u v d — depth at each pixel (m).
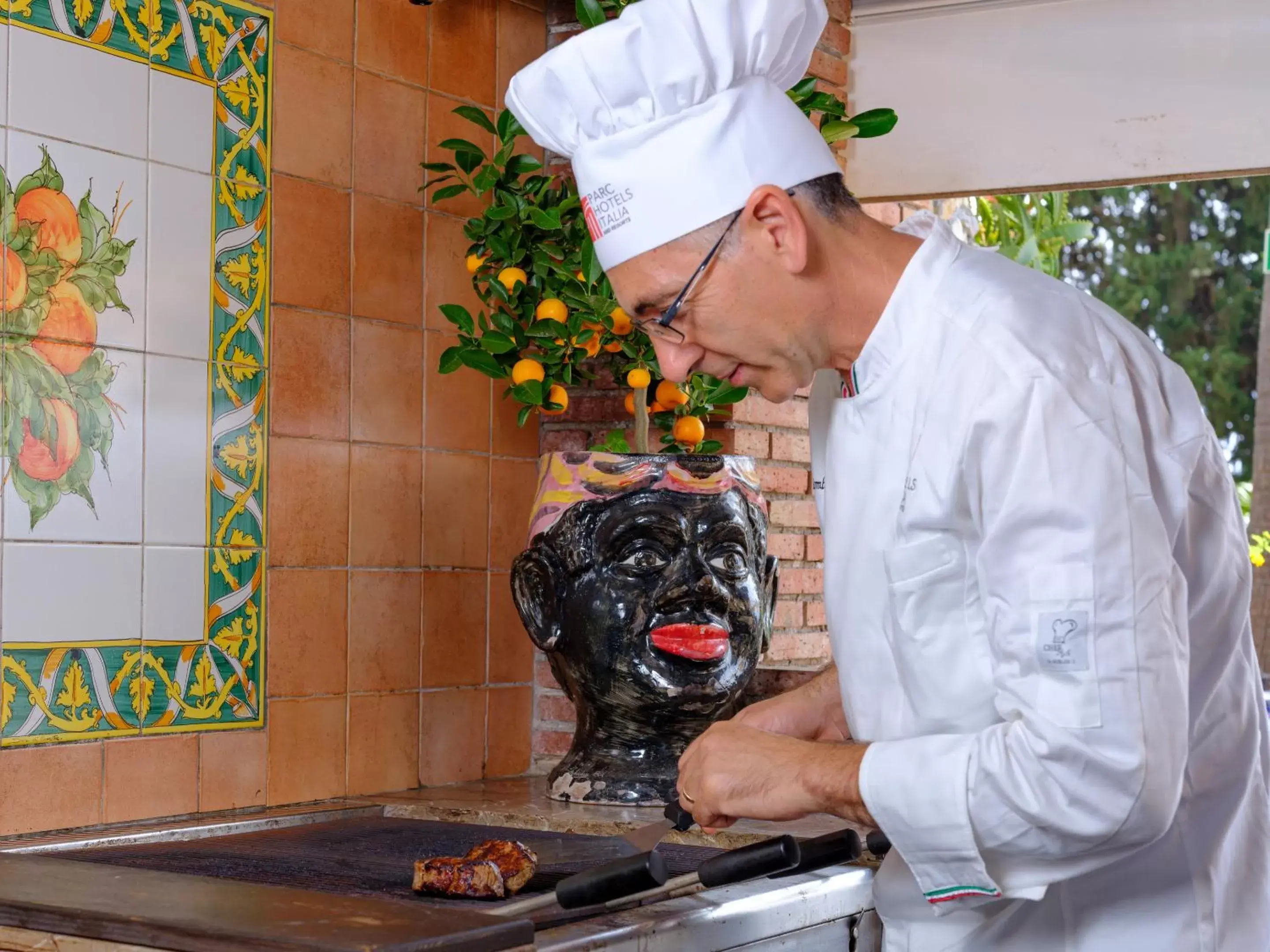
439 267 2.21
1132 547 1.03
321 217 2.02
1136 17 2.52
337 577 2.03
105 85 1.74
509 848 1.38
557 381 2.07
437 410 2.20
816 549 2.63
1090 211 10.98
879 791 1.09
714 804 1.19
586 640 1.89
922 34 2.67
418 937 1.02
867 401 1.20
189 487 1.83
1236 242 10.77
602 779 1.93
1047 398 1.05
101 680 1.73
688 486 1.89
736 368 1.24
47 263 1.68
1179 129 2.50
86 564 1.71
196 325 1.84
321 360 2.01
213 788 1.85
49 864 1.33
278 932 1.03
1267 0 2.44
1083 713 1.01
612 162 1.21
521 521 2.35
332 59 2.04
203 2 1.86
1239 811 1.20
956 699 1.16
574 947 1.16
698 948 1.30
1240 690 1.20
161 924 1.07
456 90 2.25
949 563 1.14
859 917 1.55
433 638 2.18
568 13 2.42
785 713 1.45
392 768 2.11
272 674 1.93
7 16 1.64
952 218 4.05
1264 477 7.42
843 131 1.98
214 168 1.87
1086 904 1.17
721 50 1.18
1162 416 1.13
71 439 1.70
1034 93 2.60
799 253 1.15
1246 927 1.20
